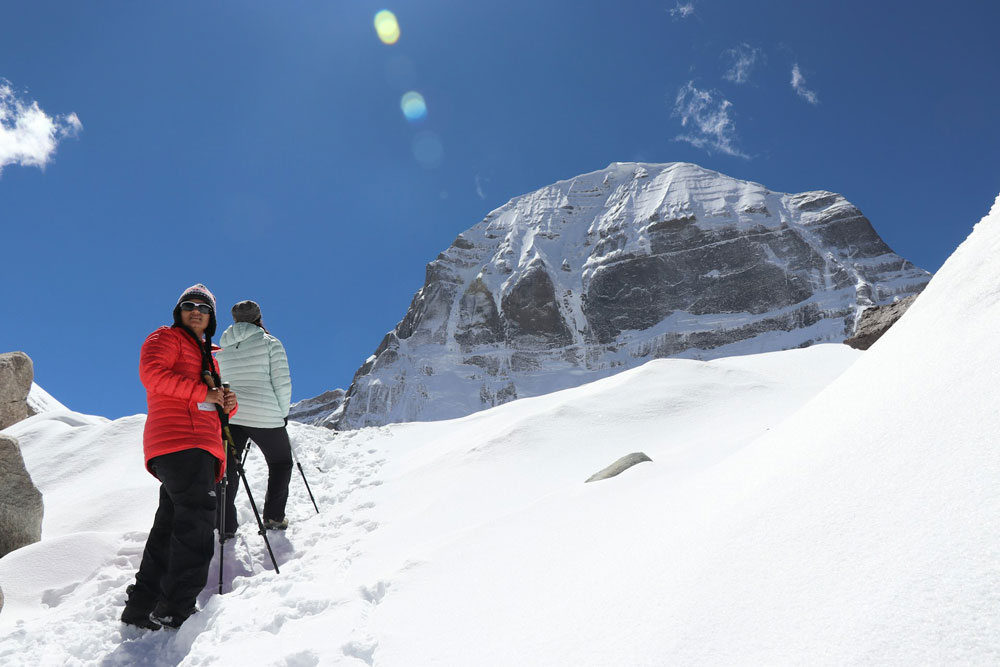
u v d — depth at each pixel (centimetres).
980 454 148
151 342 354
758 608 151
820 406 262
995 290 207
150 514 628
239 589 359
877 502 160
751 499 209
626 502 339
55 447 916
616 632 179
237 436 523
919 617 118
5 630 351
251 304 554
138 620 336
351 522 546
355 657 231
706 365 941
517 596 250
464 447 720
